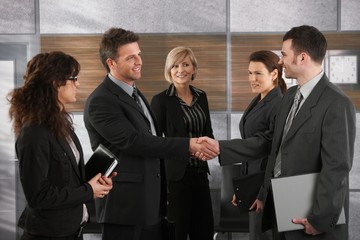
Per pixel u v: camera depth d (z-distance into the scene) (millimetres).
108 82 2947
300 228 2477
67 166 2279
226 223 4191
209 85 4512
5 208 4578
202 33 4492
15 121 2273
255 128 3447
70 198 2236
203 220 3781
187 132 3816
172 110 3807
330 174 2404
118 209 2848
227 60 4496
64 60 2336
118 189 2854
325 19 4410
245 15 4457
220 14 4473
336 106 2457
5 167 4562
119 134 2834
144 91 4531
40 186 2174
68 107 4539
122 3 4496
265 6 4441
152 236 2955
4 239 4590
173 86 3900
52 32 4520
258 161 3424
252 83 3586
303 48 2572
